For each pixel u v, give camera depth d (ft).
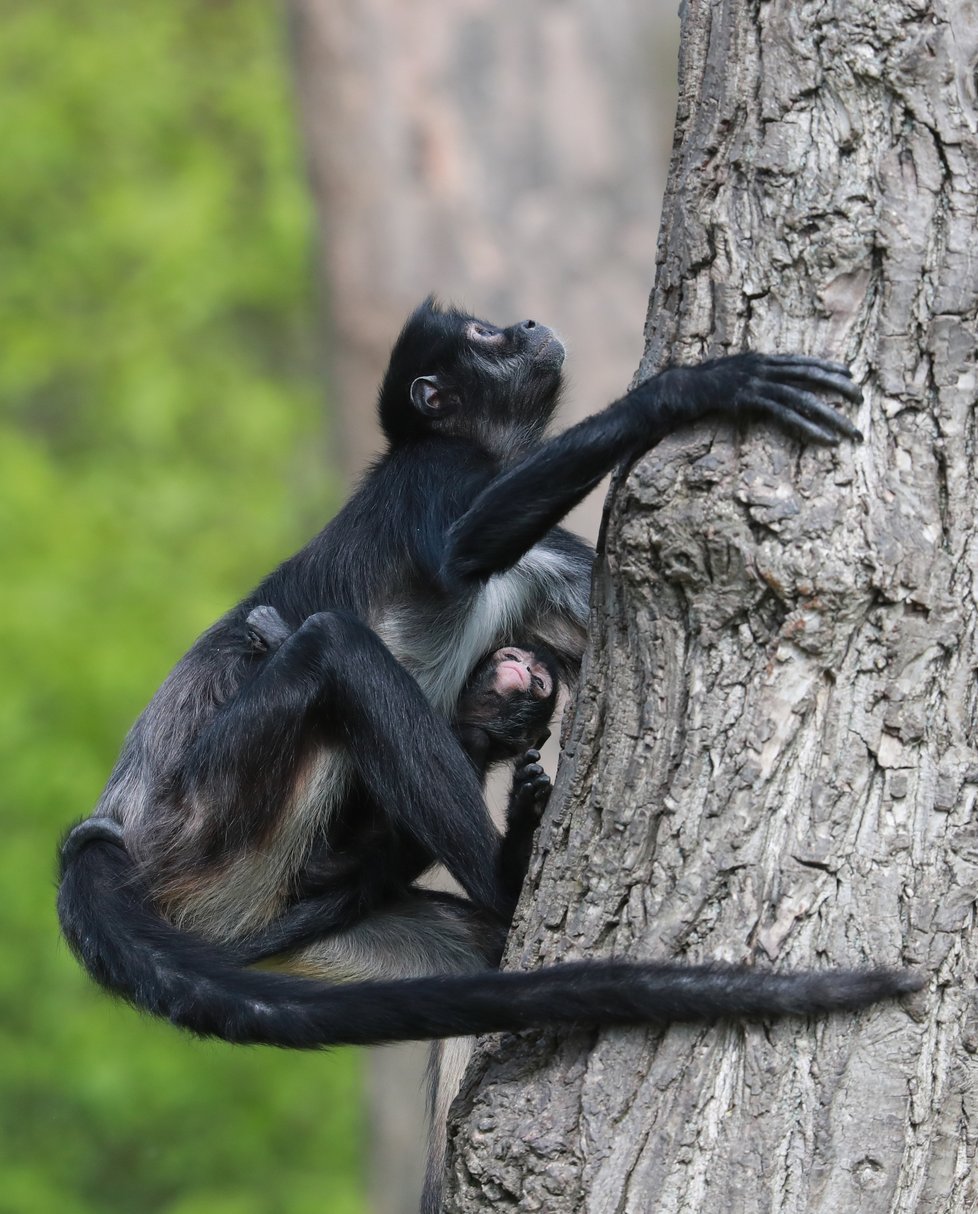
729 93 25.58
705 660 24.29
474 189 67.26
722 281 25.50
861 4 24.54
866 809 23.65
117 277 108.78
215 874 35.55
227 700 37.37
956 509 23.88
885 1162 23.15
